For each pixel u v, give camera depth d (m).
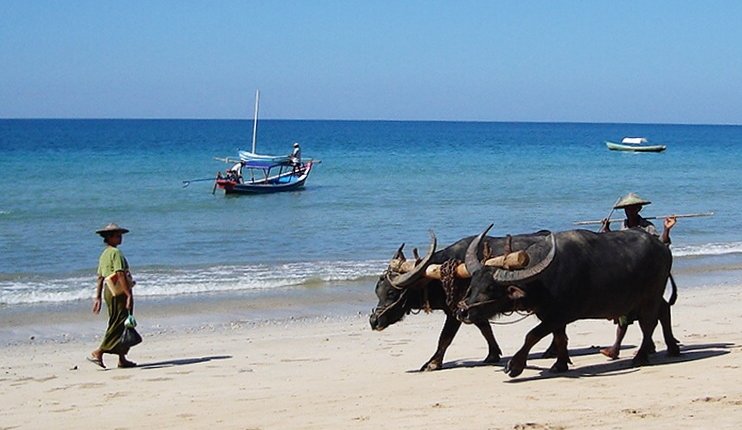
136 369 13.44
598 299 10.90
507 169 67.56
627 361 11.92
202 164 68.25
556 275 10.66
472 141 137.62
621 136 177.88
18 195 43.56
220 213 37.50
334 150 101.06
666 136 195.62
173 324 17.53
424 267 11.42
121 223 33.78
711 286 21.83
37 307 19.27
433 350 14.27
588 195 46.03
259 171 63.56
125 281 13.47
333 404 10.19
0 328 17.27
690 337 14.20
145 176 55.94
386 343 15.15
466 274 11.12
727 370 10.91
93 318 18.22
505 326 16.47
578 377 10.95
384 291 11.80
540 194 46.41
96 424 9.85
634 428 8.30
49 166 64.06
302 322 17.67
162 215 36.66
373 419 9.23
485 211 38.38
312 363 13.48
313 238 30.14
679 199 45.59
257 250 27.52
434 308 11.99
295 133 176.62
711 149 116.19
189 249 27.70
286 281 22.14
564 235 10.92
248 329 16.98
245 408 10.29
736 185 54.34
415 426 8.81
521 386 10.59
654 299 11.43
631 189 50.53
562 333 11.30
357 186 50.66
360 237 30.41
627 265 11.00
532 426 8.54
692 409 8.96
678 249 28.25
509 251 10.90
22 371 13.43
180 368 13.40
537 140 147.25
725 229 33.56
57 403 11.13
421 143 125.62
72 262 25.16
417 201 42.41
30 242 28.80
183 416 10.03
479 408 9.46
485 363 12.58
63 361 14.28
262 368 13.22
